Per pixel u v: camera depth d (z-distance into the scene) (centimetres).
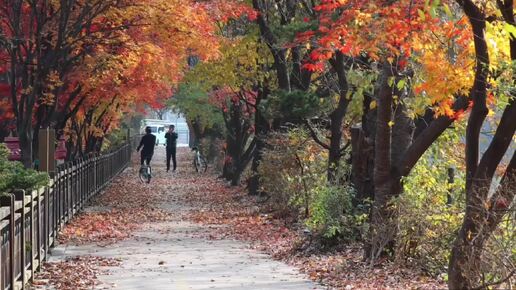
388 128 1424
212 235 2139
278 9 2477
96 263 1563
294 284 1301
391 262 1417
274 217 2442
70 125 3356
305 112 2073
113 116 3878
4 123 2820
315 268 1470
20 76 2394
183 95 4619
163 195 3706
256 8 2498
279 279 1362
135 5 2122
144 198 3512
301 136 2352
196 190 3991
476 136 1024
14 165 1351
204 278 1377
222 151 5294
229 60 3016
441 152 1802
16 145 2422
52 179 1759
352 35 1281
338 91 2192
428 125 1502
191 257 1681
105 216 2616
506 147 1018
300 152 2323
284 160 2336
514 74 1032
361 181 1681
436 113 1327
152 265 1548
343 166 1983
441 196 1620
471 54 1184
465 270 949
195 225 2423
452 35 1183
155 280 1351
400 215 1397
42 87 2273
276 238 2023
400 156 1470
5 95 2480
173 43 2289
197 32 2220
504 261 943
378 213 1430
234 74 3088
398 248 1398
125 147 6112
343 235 1688
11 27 2212
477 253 952
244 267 1523
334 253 1655
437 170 1723
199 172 5544
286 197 2406
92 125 3700
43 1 2142
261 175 2691
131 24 2192
